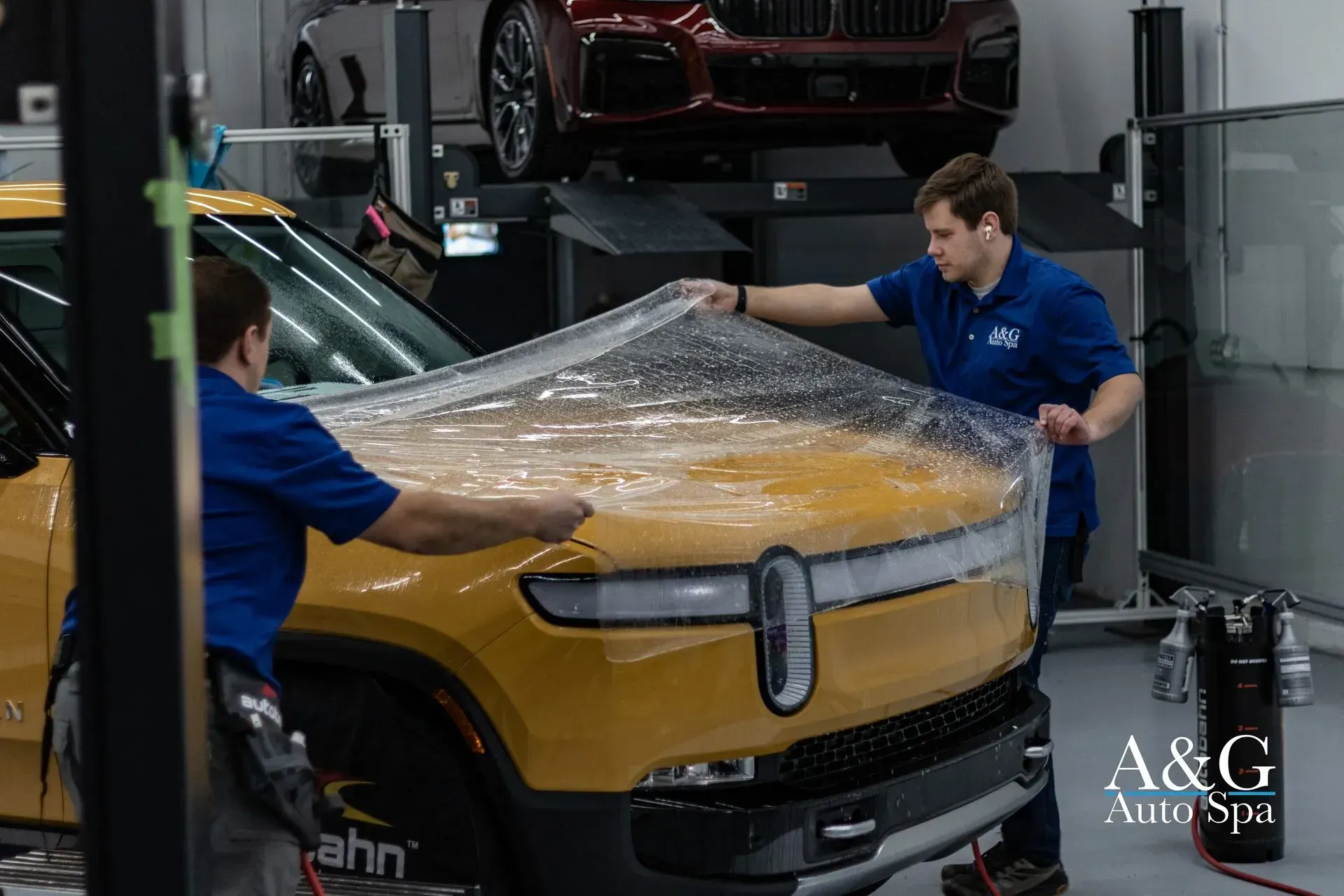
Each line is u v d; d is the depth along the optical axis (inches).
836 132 258.8
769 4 238.1
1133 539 274.4
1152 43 251.4
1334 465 223.9
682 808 97.3
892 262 332.8
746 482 106.2
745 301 146.7
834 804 101.5
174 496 45.6
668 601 94.9
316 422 85.4
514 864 98.9
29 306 121.1
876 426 125.6
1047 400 141.0
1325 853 153.9
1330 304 221.9
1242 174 237.1
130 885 46.5
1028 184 249.8
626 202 232.2
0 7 45.0
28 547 106.8
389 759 98.5
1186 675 153.3
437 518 84.0
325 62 309.9
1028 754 122.2
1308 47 237.1
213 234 147.9
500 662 94.5
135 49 44.2
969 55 248.4
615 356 130.6
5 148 231.9
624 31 236.1
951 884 144.1
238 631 82.8
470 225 237.9
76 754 86.8
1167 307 256.1
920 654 107.9
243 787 82.4
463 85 283.3
